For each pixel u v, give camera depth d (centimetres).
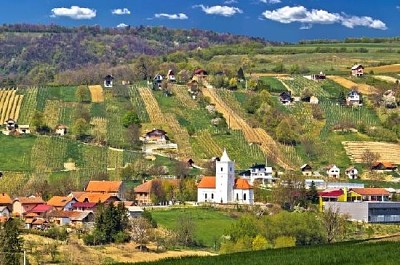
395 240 12962
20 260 16362
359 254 10875
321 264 10312
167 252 18625
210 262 10731
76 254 17750
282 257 10981
